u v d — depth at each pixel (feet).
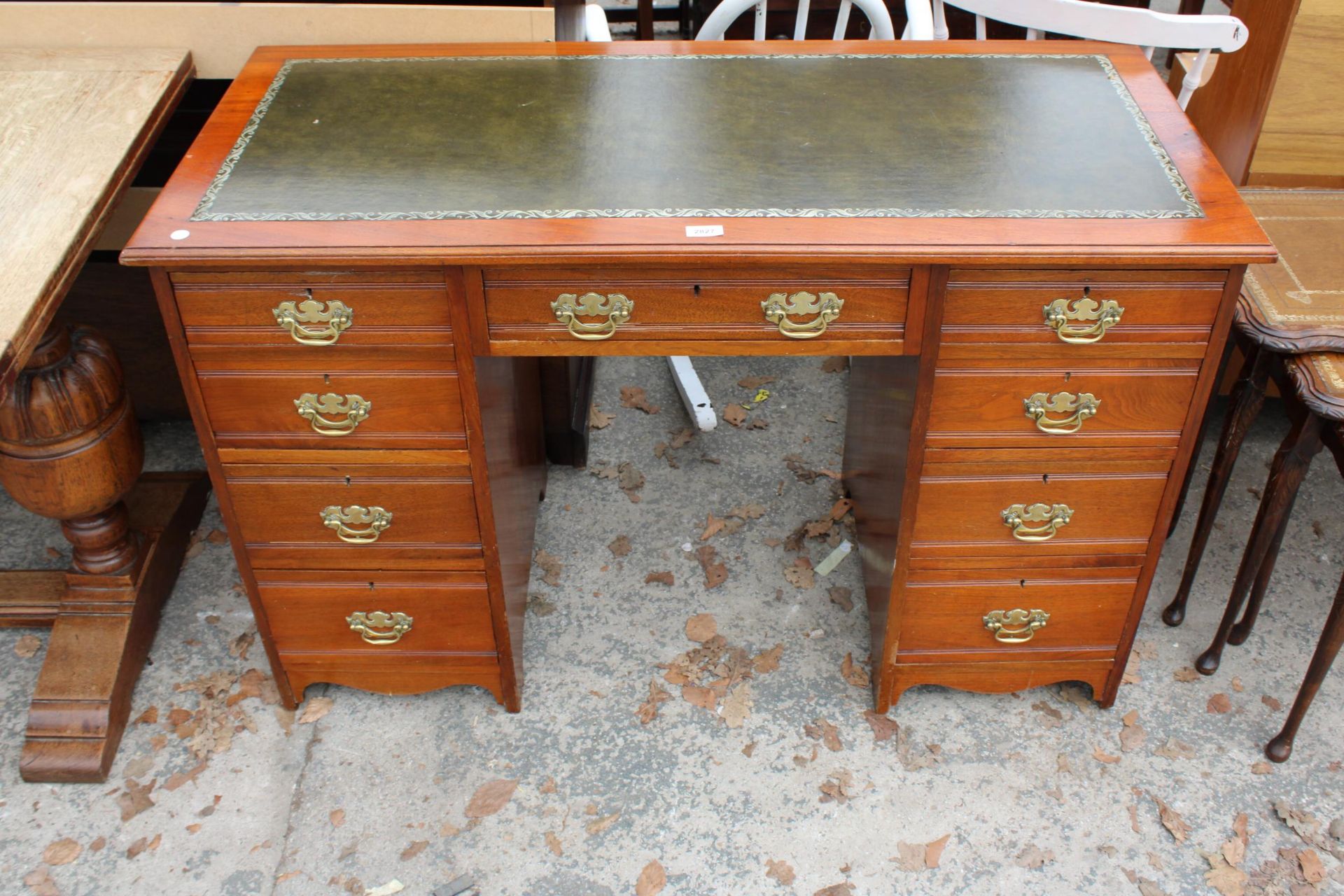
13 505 8.55
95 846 6.37
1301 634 7.59
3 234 5.11
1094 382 5.64
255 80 6.48
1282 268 6.52
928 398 5.69
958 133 5.98
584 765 6.81
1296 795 6.59
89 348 6.46
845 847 6.36
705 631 7.64
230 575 7.99
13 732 6.98
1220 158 8.59
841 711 7.11
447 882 6.21
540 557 8.16
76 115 6.08
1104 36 7.38
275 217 5.27
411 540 6.26
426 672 6.93
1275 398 9.47
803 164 5.71
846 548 8.28
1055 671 6.91
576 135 5.97
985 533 6.23
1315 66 7.64
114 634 7.04
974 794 6.63
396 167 5.67
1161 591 7.91
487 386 5.90
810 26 12.64
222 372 5.58
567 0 7.29
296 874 6.25
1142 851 6.32
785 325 5.44
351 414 5.71
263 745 6.92
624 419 9.51
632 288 5.33
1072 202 5.39
